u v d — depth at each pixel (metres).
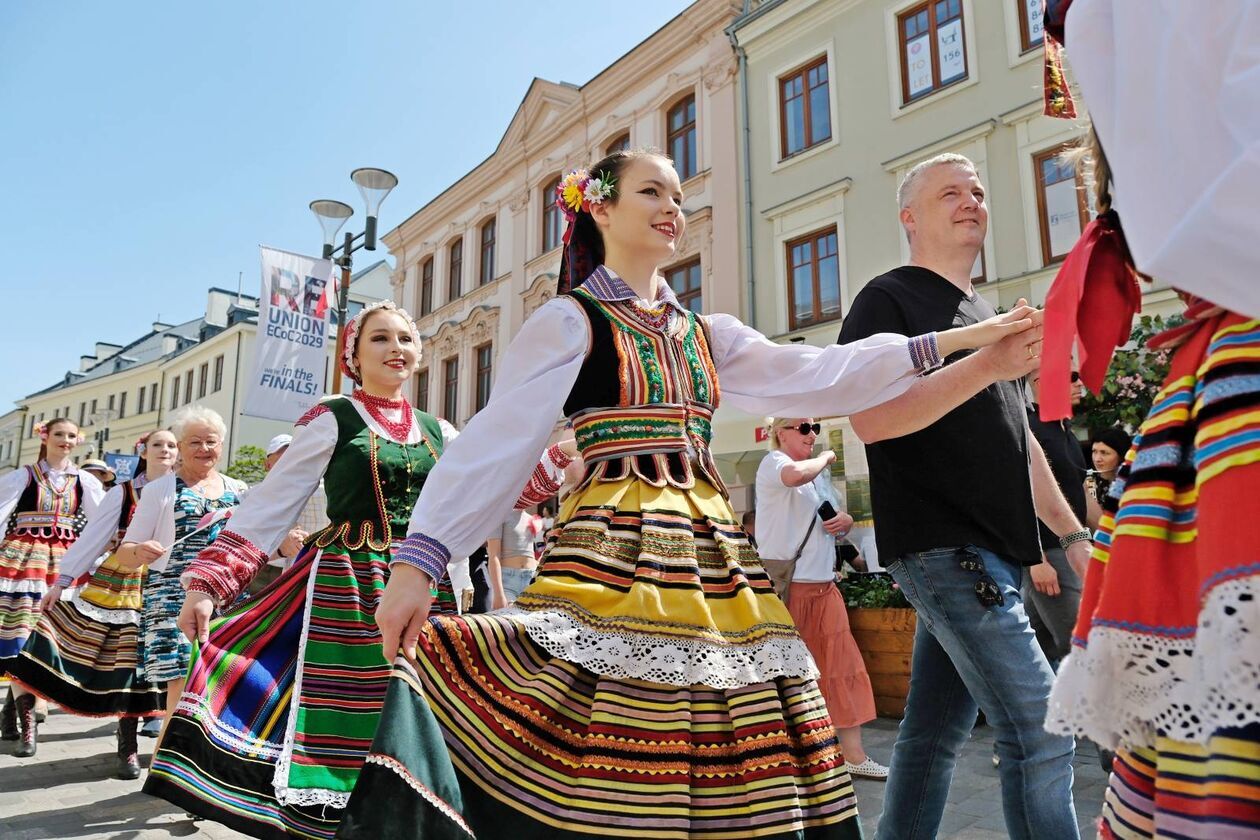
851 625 5.82
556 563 1.74
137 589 5.00
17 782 4.62
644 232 2.08
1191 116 1.03
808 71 12.84
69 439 6.46
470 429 1.75
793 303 12.56
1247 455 0.96
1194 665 0.97
